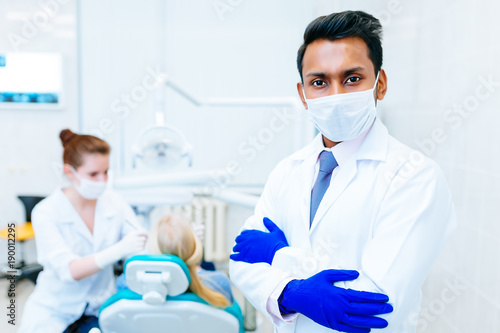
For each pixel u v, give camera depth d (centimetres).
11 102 313
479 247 168
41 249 151
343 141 91
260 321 194
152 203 182
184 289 119
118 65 311
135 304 118
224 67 312
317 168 98
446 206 80
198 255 124
